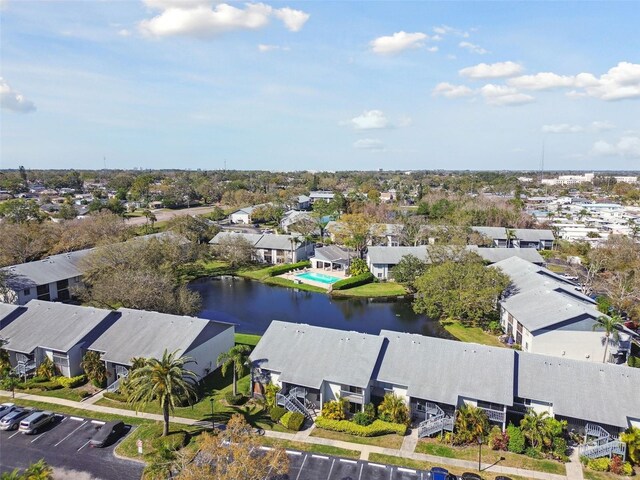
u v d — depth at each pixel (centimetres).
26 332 5297
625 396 3919
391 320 7431
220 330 5409
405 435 4044
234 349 4656
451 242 9294
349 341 4678
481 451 3831
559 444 3741
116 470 3559
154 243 8056
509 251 9900
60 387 4872
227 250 10900
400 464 3638
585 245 11138
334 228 12550
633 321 6794
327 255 10750
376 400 4425
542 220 15450
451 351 4491
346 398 4294
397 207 17050
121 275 6400
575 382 4091
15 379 4862
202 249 10462
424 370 4344
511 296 6831
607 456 3700
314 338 4775
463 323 7156
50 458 3703
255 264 11212
